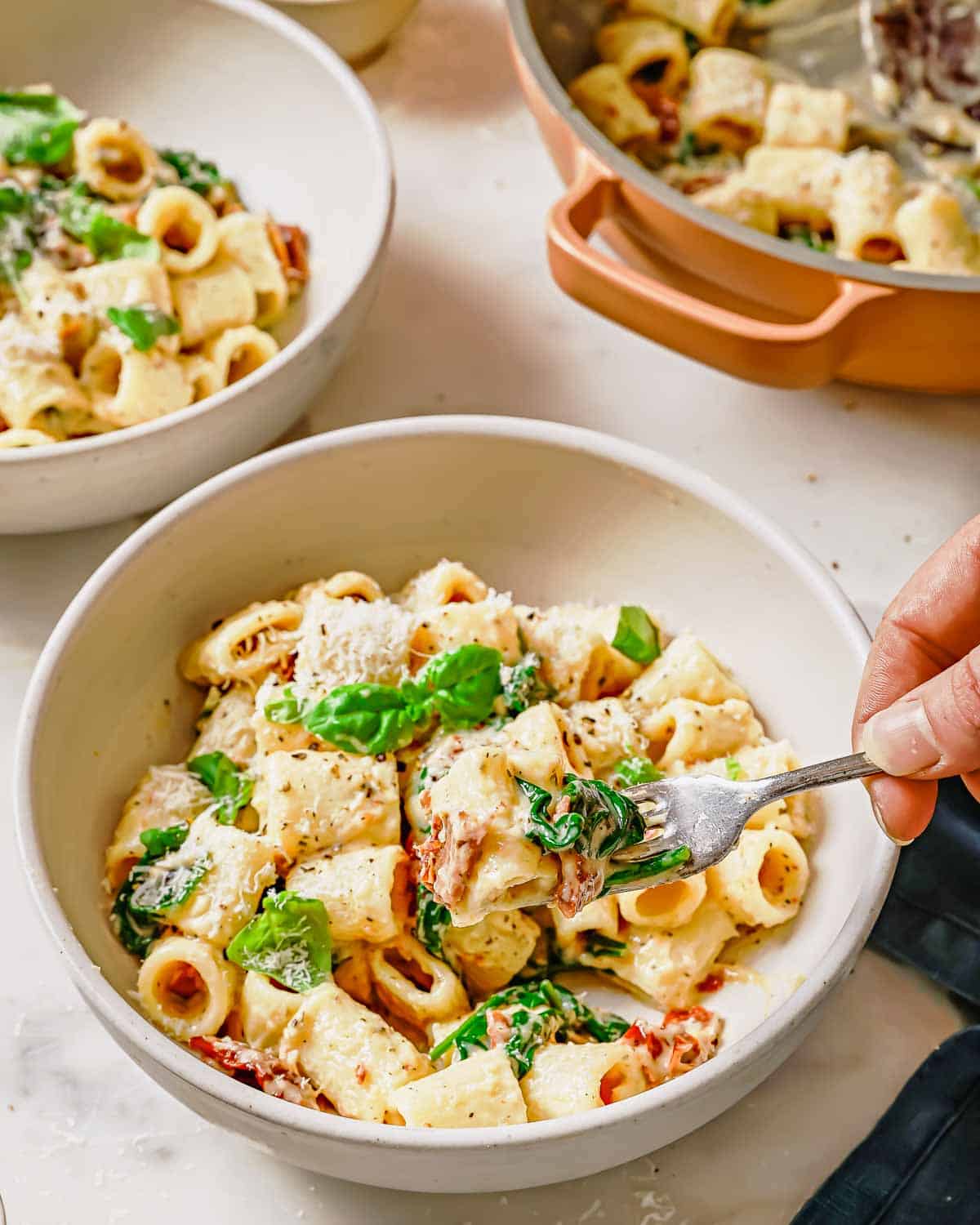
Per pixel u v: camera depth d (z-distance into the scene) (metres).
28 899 0.50
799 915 0.47
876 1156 0.46
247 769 0.49
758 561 0.50
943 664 0.46
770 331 0.52
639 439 0.59
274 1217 0.46
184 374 0.57
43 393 0.54
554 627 0.50
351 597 0.51
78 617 0.47
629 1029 0.46
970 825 0.49
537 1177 0.42
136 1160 0.46
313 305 0.60
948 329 0.53
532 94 0.57
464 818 0.42
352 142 0.60
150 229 0.59
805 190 0.61
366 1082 0.44
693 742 0.49
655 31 0.64
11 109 0.61
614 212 0.56
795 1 0.66
